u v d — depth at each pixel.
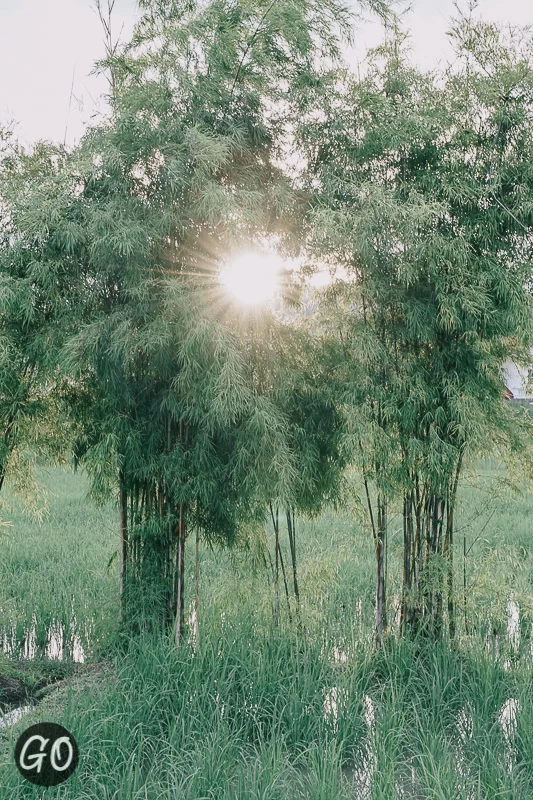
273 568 7.44
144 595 6.87
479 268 6.55
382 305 6.61
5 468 7.02
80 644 7.76
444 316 6.39
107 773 4.72
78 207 6.36
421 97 6.74
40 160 6.78
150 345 5.95
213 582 8.38
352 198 6.56
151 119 6.38
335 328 6.71
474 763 5.07
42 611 8.16
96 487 7.01
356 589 8.70
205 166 6.09
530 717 5.34
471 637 6.82
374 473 6.64
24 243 6.29
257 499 6.41
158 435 6.63
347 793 4.72
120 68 6.68
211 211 6.02
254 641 6.55
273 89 6.68
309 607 7.13
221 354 6.09
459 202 6.57
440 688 6.00
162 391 6.55
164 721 5.50
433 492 6.91
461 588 6.98
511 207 6.61
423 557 6.92
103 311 6.50
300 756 5.19
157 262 6.45
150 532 6.67
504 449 7.17
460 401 6.39
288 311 7.17
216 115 6.59
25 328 6.51
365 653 6.58
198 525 6.97
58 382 6.79
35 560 10.07
